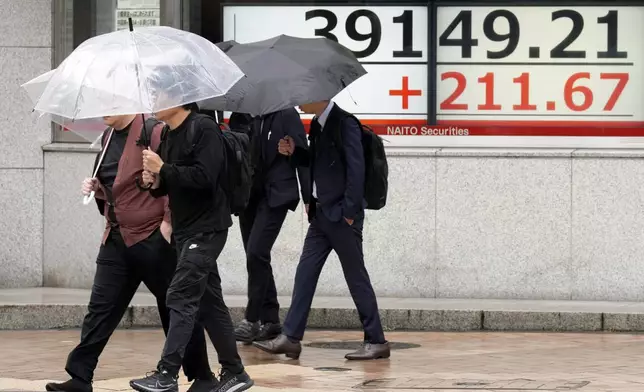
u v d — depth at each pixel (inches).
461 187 1456.7
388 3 1482.5
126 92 799.7
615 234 1445.6
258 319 1206.9
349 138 1086.4
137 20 1502.2
